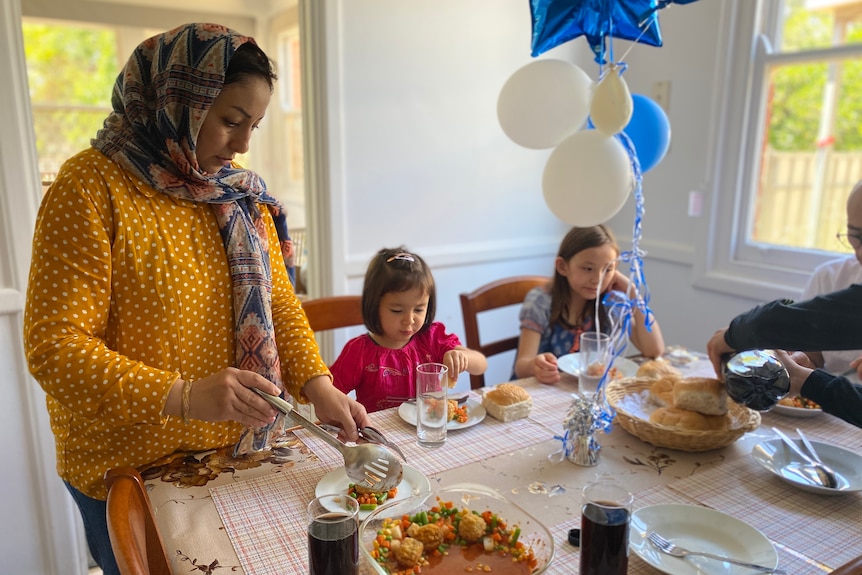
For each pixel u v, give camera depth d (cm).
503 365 279
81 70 461
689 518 88
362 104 220
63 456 99
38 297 83
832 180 212
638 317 166
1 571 175
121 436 96
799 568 79
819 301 101
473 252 259
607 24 116
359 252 231
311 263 234
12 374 168
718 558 79
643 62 256
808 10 210
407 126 232
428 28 228
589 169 117
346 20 211
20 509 175
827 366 163
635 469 106
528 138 133
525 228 275
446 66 236
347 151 221
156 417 85
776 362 104
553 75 125
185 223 96
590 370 115
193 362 99
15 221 162
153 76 91
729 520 87
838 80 205
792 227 224
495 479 101
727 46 222
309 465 104
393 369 153
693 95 238
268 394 88
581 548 72
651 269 263
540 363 148
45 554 181
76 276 84
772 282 223
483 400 131
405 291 144
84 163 88
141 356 94
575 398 115
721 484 101
